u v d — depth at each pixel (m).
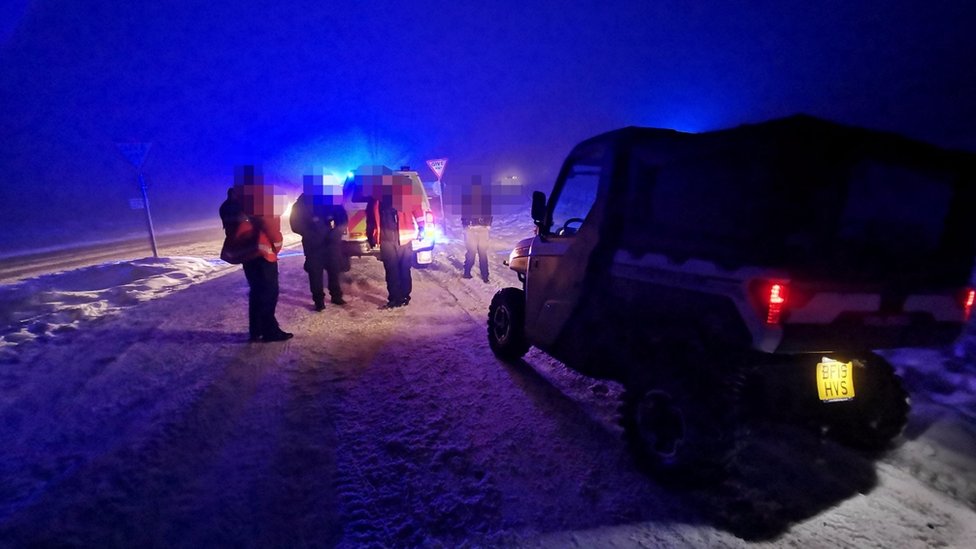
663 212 3.28
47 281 8.84
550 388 4.67
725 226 2.86
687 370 2.98
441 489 3.15
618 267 3.61
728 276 2.78
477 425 3.96
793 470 3.35
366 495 3.08
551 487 3.17
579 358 4.02
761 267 2.63
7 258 14.48
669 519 2.87
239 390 4.57
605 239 3.72
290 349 5.71
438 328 6.56
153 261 10.72
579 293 3.99
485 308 7.61
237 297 8.16
